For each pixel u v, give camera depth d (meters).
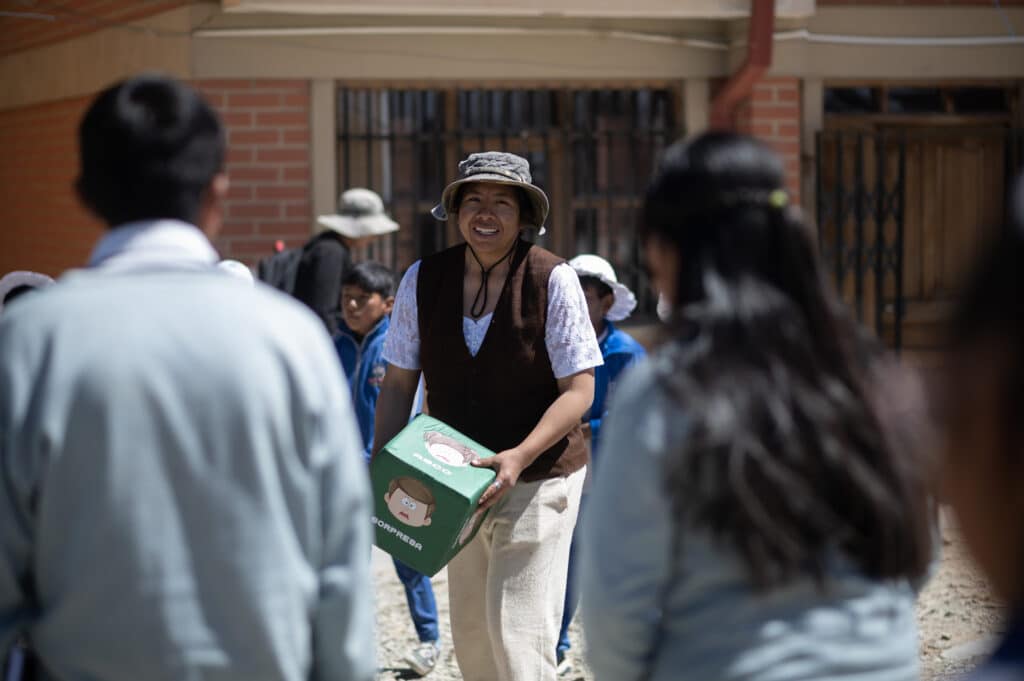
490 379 3.95
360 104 8.08
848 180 8.44
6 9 9.46
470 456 3.74
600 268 4.86
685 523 1.95
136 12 8.01
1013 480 1.30
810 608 1.95
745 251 2.02
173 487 2.00
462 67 7.85
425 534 3.68
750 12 7.65
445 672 5.18
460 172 4.01
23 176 9.55
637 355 4.89
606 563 2.01
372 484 3.72
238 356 2.03
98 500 1.98
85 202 2.20
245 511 2.02
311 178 7.81
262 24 7.70
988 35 8.32
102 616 1.99
